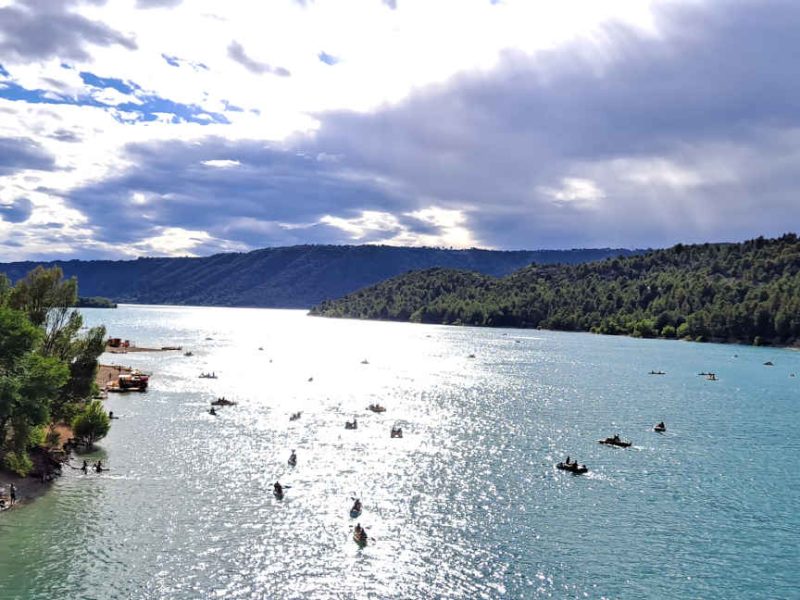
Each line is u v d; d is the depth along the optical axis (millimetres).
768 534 60719
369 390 143250
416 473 76562
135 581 48031
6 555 51344
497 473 77875
